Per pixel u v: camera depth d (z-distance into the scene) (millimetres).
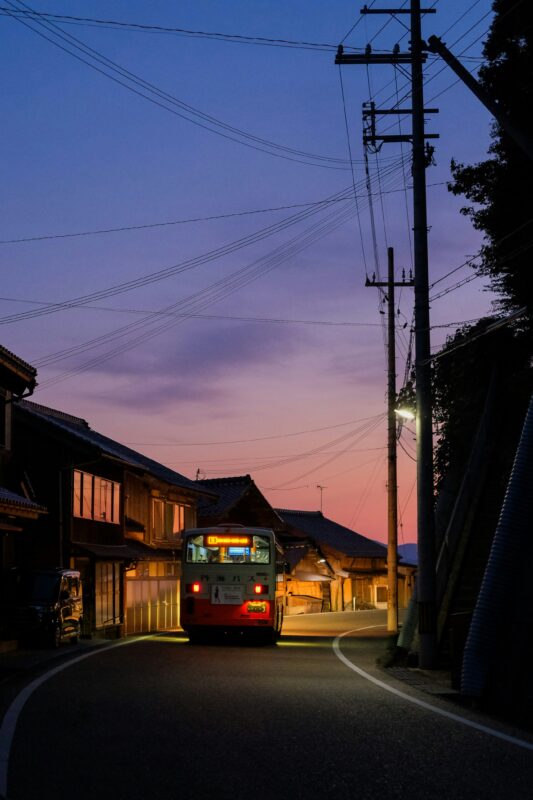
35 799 6430
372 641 28516
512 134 12977
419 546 17781
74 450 30766
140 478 39469
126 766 7570
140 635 32500
